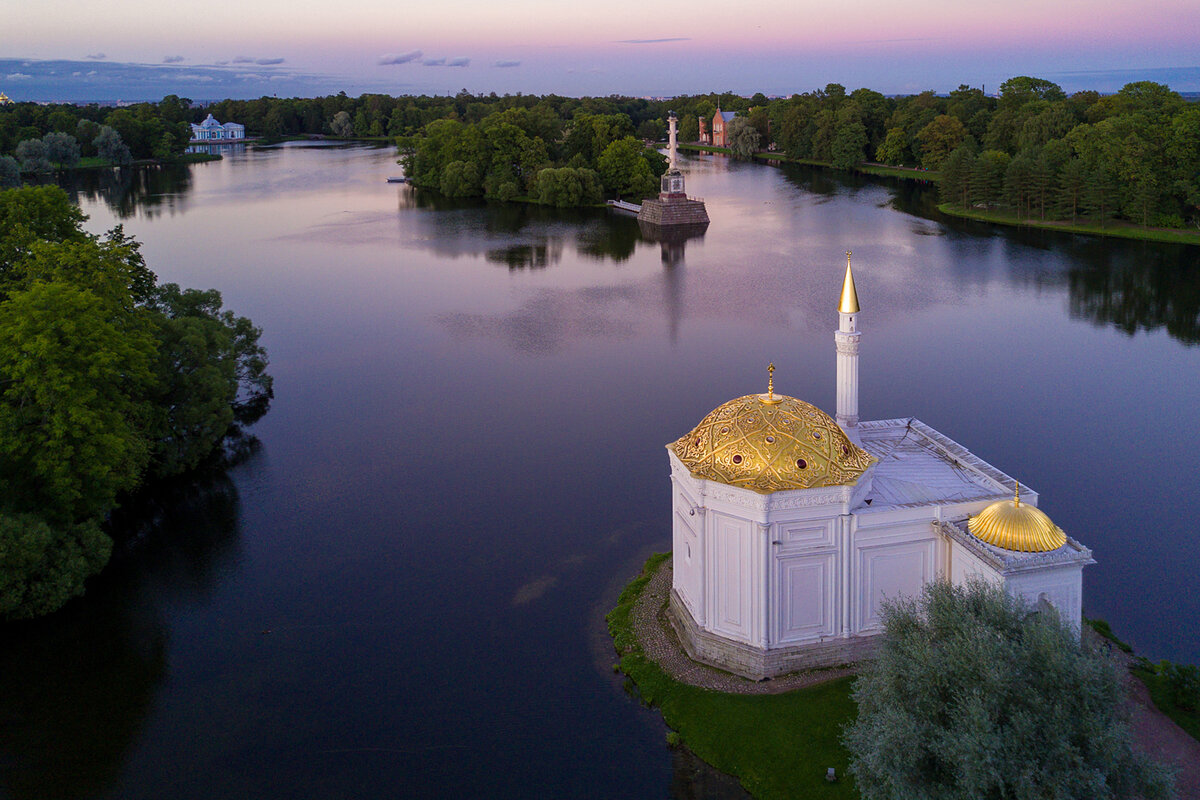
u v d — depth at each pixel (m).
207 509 69.25
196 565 61.22
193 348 75.56
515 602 55.69
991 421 83.06
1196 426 80.81
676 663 47.53
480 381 98.44
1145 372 96.50
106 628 54.34
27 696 48.12
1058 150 188.88
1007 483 45.62
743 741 41.88
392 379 99.44
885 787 33.91
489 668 49.47
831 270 152.75
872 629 45.41
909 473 47.94
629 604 53.91
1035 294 132.38
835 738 41.12
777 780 39.81
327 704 46.91
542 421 85.94
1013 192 189.62
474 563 60.41
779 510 42.88
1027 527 39.78
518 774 41.78
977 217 196.62
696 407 89.06
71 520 58.34
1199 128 165.62
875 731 33.69
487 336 116.25
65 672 50.16
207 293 90.69
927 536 44.38
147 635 53.56
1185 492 67.88
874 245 173.12
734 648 45.69
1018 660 33.12
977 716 31.33
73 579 56.16
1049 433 79.88
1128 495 67.62
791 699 43.56
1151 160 172.50
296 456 78.88
